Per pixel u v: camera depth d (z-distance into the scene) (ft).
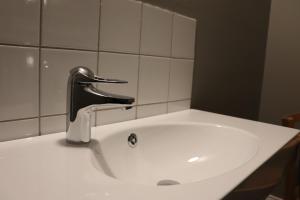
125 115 2.68
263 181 1.88
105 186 1.30
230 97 4.68
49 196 1.18
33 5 1.86
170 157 2.56
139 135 2.49
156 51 2.92
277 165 2.19
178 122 2.80
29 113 1.94
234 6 4.40
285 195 3.92
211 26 3.92
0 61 1.75
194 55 3.61
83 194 1.21
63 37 2.05
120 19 2.47
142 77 2.79
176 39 3.20
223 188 1.34
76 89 1.86
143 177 2.23
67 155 1.69
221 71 4.32
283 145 2.24
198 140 2.73
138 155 2.43
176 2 3.24
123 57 2.55
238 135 2.60
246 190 1.57
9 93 1.82
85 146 1.88
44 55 1.97
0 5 1.70
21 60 1.85
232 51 4.55
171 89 3.24
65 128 2.18
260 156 1.93
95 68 2.32
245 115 5.30
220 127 2.75
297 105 5.57
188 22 3.38
